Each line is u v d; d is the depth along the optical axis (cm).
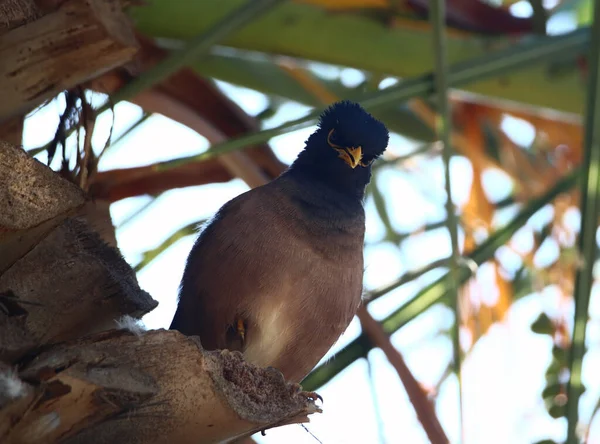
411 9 1024
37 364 490
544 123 1211
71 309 564
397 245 1173
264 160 975
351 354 892
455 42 1068
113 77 848
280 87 1091
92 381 491
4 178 516
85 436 512
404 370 878
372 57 1021
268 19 981
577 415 778
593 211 802
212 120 920
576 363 784
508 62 900
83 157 691
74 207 530
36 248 562
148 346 521
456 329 819
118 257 585
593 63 818
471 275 930
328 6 996
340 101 1051
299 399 578
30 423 479
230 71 1075
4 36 520
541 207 942
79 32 521
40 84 531
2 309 519
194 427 536
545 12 1075
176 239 987
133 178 918
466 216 1132
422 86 831
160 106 909
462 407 820
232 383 556
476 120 1166
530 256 1118
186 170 937
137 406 516
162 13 934
